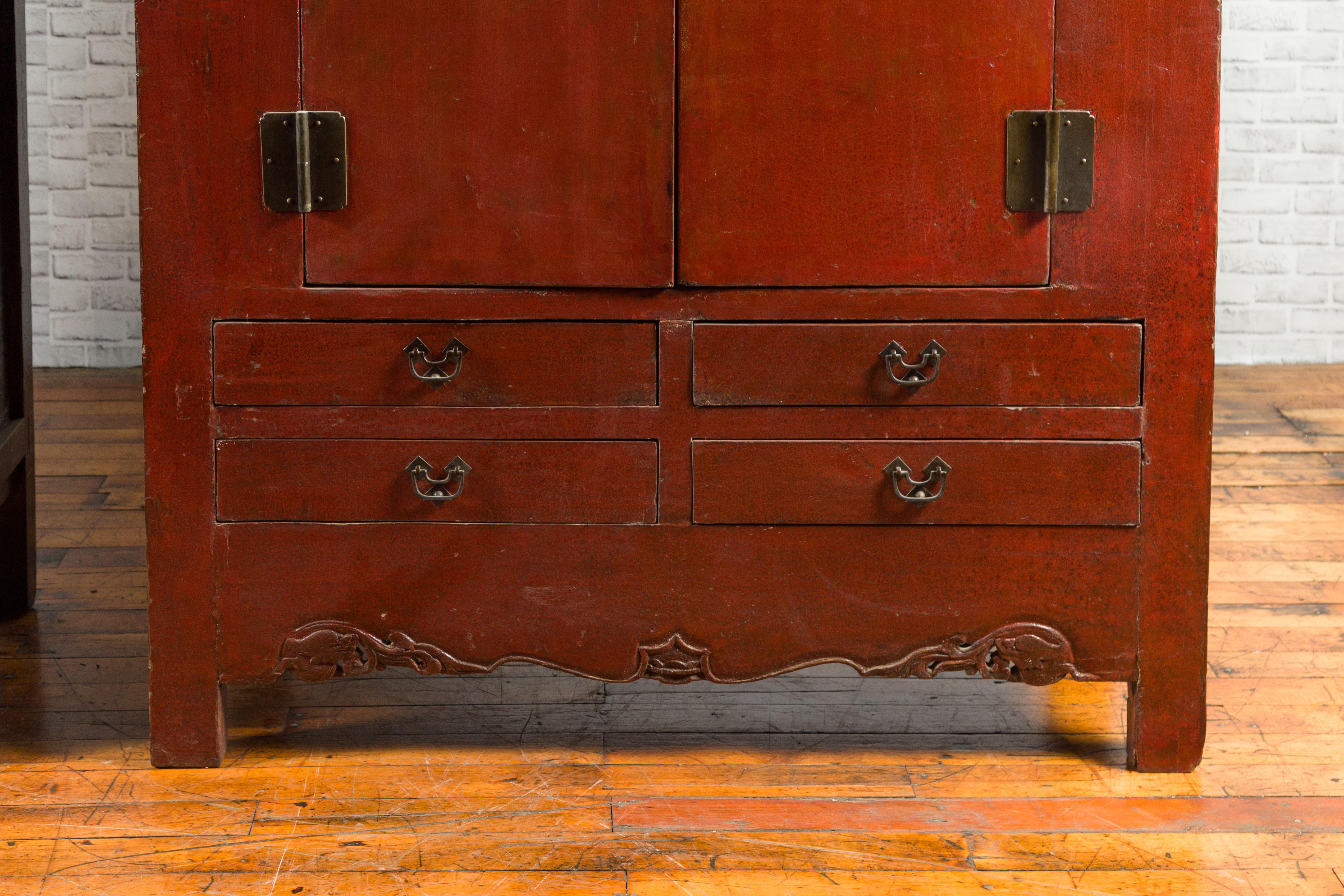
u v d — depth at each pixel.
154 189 1.68
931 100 1.66
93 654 2.21
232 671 1.77
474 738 1.91
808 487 1.73
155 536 1.74
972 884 1.52
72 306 4.49
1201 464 1.73
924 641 1.76
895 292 1.70
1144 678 1.78
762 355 1.71
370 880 1.52
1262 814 1.69
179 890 1.50
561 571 1.75
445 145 1.67
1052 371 1.71
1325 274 4.47
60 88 4.36
